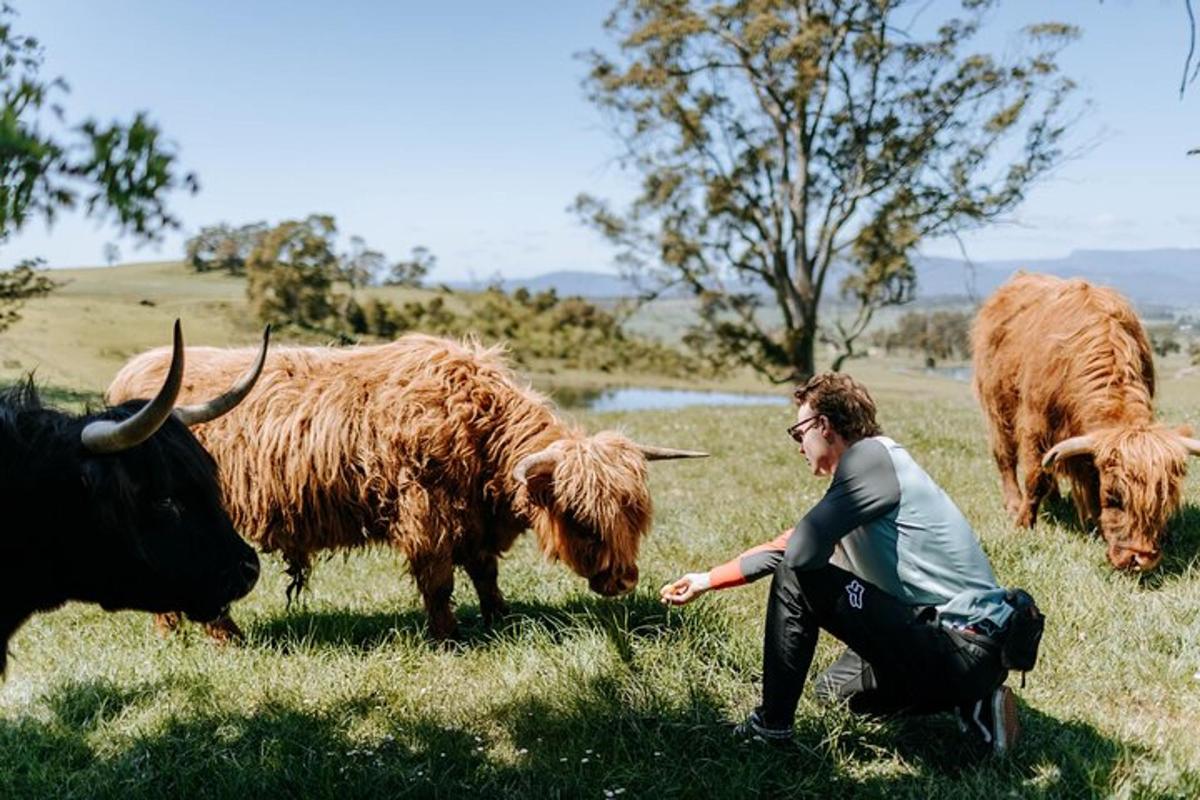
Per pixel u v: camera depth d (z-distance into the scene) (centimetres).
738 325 3606
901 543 396
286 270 5400
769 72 3391
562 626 555
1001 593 392
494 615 607
